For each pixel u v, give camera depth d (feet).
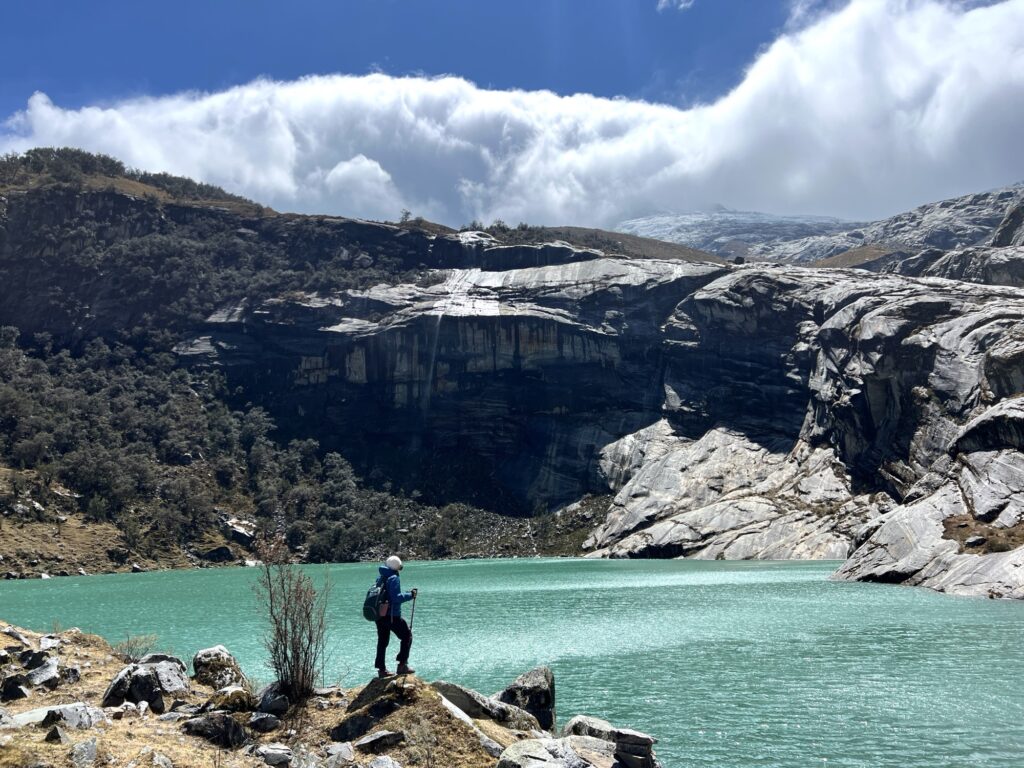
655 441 577.02
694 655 119.03
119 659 67.77
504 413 650.84
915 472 403.95
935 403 414.62
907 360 437.17
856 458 447.83
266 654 122.62
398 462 640.99
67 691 56.18
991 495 240.53
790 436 523.29
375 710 49.98
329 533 529.45
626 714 82.48
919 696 87.10
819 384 502.79
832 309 531.50
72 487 491.72
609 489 570.87
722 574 296.51
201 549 480.64
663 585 251.60
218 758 44.06
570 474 597.11
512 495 609.01
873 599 189.57
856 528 396.78
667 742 71.10
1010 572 193.47
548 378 648.38
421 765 45.06
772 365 563.48
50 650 66.74
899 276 576.61
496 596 229.86
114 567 426.92
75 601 234.99
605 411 624.18
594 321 653.71
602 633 146.51
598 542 504.02
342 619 177.17
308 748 47.24
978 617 150.82
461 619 173.99
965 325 427.33
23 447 505.25
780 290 581.53
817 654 116.26
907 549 239.91
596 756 51.80
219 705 52.37
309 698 55.47
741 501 467.52
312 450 633.61
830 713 80.53
